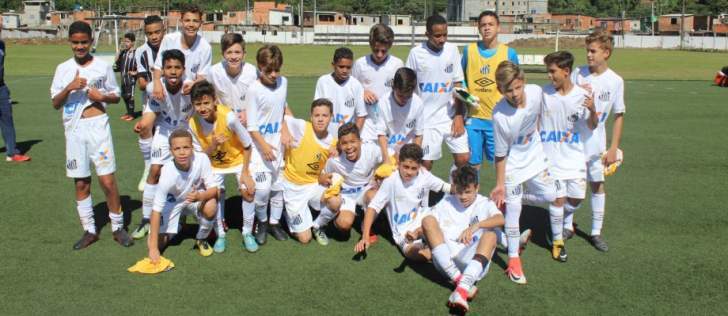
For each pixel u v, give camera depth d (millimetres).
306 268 4578
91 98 4773
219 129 4965
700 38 58062
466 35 43625
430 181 4926
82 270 4469
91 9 65188
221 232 4945
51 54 31562
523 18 77625
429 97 6078
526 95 4562
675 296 4152
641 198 6543
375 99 5793
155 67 5645
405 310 3895
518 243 4531
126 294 4074
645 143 9617
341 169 5254
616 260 4816
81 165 4863
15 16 69375
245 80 5523
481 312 3891
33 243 4996
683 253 4965
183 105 5305
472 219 4492
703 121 11828
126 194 6492
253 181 4922
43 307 3867
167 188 4570
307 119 11602
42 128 10250
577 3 95312
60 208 5938
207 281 4309
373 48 5801
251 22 77375
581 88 4887
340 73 5617
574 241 5281
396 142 5855
